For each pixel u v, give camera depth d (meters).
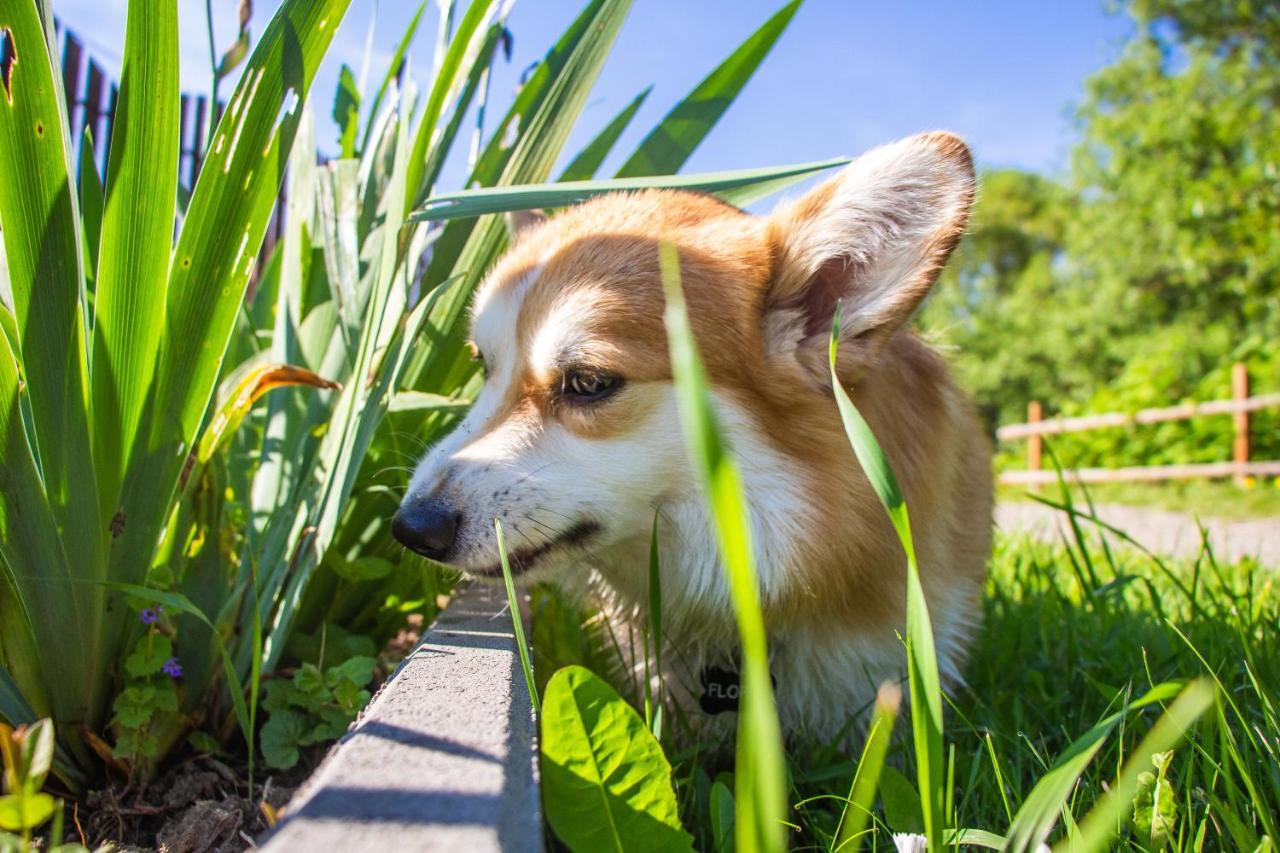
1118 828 0.24
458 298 0.46
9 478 0.26
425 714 0.23
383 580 0.44
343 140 0.49
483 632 0.34
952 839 0.23
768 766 0.14
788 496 0.37
